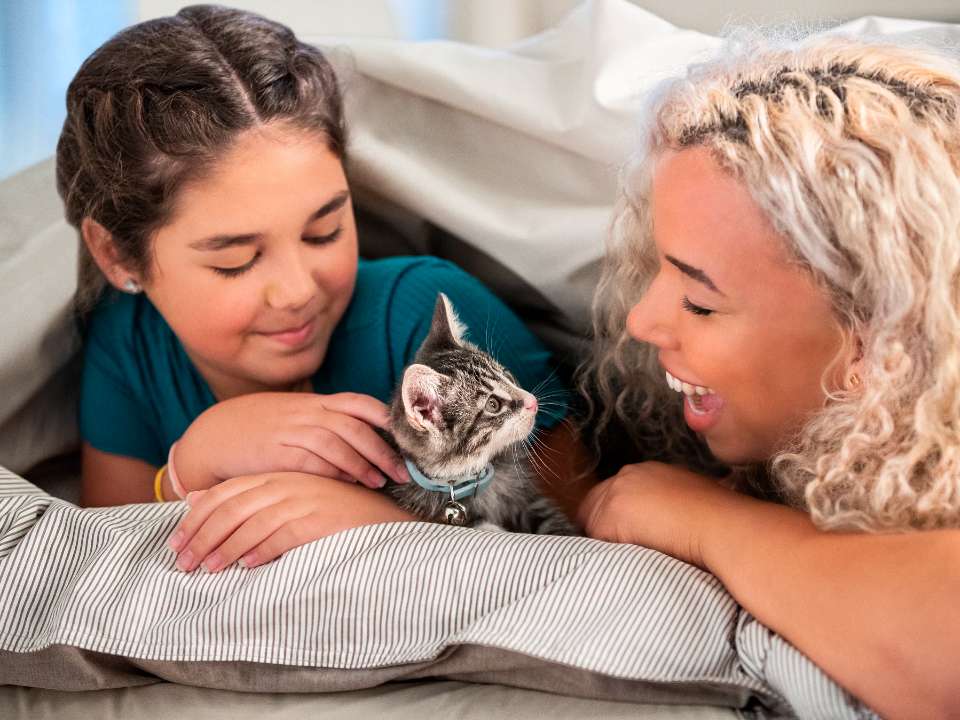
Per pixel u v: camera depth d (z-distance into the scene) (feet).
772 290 4.95
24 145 12.46
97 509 5.78
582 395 7.36
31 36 12.34
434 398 6.02
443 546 5.16
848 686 4.30
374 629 5.06
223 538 5.46
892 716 4.19
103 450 7.47
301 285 6.11
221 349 6.48
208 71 6.07
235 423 6.23
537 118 7.54
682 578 4.93
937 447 4.83
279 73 6.20
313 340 6.65
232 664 5.11
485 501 6.26
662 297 5.33
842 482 4.91
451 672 4.99
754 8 8.18
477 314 7.14
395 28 11.14
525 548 5.10
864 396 4.86
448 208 7.73
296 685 5.07
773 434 5.46
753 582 4.71
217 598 5.22
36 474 7.92
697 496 5.41
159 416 7.43
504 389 6.40
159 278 6.33
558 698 4.89
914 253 4.78
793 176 4.79
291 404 6.29
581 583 4.90
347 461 5.99
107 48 6.51
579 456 7.08
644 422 7.06
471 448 6.18
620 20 7.56
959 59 5.82
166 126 5.87
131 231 6.26
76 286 7.47
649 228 6.16
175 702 5.10
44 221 7.86
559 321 8.12
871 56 5.32
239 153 5.83
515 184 7.94
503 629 4.82
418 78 7.86
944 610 4.09
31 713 5.15
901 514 4.77
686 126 5.23
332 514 5.59
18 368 7.13
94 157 6.25
